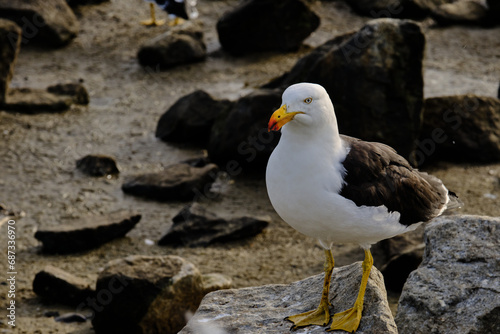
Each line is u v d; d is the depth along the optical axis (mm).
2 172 15109
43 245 12586
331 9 25047
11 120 17359
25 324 10617
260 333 6871
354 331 6527
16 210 13727
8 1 21562
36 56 21141
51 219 13484
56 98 18188
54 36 21547
